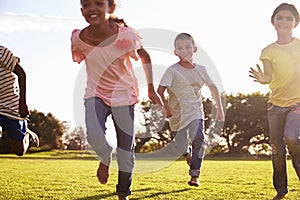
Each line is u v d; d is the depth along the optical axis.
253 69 4.56
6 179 6.73
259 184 6.13
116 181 6.47
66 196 4.82
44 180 6.60
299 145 4.38
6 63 4.54
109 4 4.00
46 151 33.97
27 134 5.12
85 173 8.20
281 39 4.66
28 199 4.60
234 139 44.66
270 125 4.65
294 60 4.56
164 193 5.07
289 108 4.51
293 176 7.57
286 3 4.62
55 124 38.59
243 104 44.75
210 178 7.18
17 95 4.80
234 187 5.70
